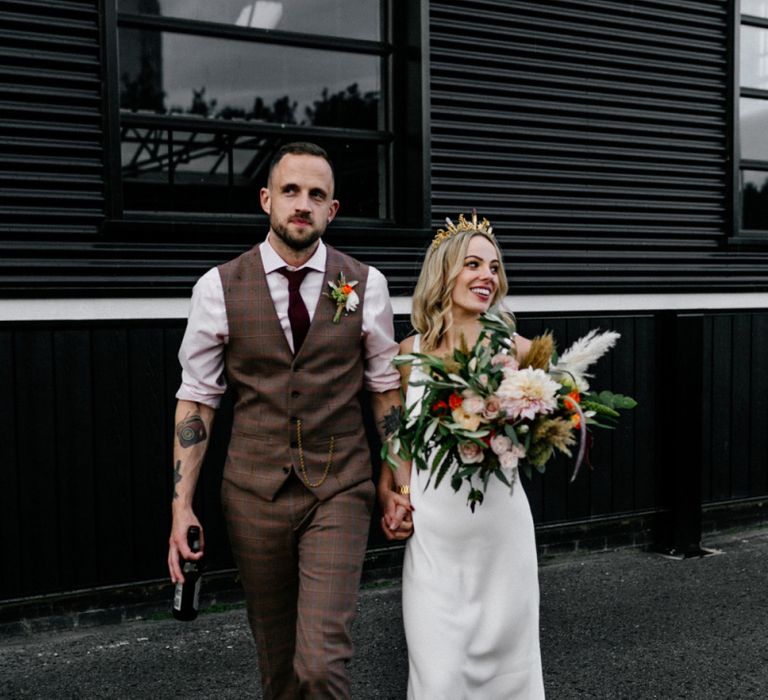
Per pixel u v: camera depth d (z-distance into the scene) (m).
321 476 2.67
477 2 5.16
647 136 5.79
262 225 4.62
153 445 4.41
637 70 5.73
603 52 5.59
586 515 5.55
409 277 5.07
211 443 4.51
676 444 5.65
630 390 5.67
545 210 5.46
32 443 4.14
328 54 4.90
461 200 5.20
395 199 5.14
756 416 6.15
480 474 2.64
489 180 5.28
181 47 4.52
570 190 5.54
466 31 5.14
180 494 2.68
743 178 6.33
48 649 4.06
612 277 5.67
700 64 5.96
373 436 4.91
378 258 5.00
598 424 2.69
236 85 4.67
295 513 2.65
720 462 6.02
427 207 5.05
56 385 4.19
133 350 4.35
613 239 5.69
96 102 4.24
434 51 5.05
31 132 4.11
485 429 2.54
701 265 6.01
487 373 2.57
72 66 4.18
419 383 2.62
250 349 2.67
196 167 4.60
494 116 5.25
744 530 6.19
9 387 4.09
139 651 4.05
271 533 2.67
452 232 3.01
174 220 4.51
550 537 5.48
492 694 2.82
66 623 4.27
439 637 2.73
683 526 5.67
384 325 2.85
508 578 2.82
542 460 2.56
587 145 5.59
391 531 2.92
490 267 2.94
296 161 2.60
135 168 4.45
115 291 4.29
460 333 2.63
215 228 4.49
